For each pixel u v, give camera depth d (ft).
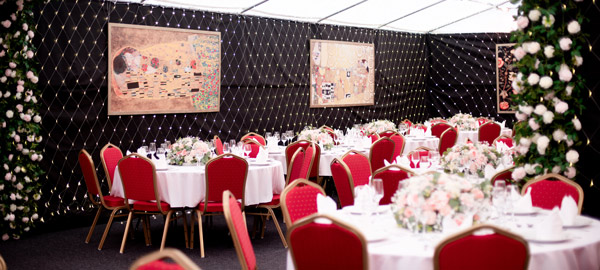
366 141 28.27
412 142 31.68
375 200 10.93
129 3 25.84
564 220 10.91
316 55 35.06
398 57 41.98
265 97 32.17
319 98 35.40
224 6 29.40
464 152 17.67
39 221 22.97
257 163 20.77
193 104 28.22
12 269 17.33
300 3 31.27
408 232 10.66
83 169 20.70
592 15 15.11
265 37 32.07
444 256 8.63
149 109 26.48
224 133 30.01
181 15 27.84
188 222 24.16
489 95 43.14
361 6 33.60
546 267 9.21
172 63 27.25
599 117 15.19
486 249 8.46
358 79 38.19
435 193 10.25
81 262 18.04
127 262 18.03
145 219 20.16
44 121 23.30
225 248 19.52
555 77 15.65
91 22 24.57
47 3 23.18
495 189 10.57
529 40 15.78
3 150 20.57
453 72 44.06
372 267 9.32
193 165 20.93
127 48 25.59
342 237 8.99
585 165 15.56
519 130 16.26
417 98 44.11
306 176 20.04
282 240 20.04
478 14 38.75
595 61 15.19
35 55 22.85
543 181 13.71
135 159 18.44
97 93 24.88
